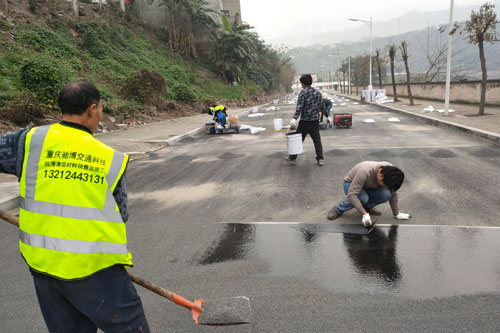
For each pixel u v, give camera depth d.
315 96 7.15
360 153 8.35
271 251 3.68
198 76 31.48
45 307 1.70
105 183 1.65
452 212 4.50
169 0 30.62
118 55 22.03
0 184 6.19
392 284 2.97
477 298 2.73
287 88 88.00
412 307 2.66
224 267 3.39
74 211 1.59
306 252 3.62
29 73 12.38
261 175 6.86
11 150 1.66
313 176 6.59
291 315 2.62
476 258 3.33
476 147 8.41
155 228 4.44
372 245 3.70
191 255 3.67
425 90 25.28
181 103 23.02
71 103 1.67
